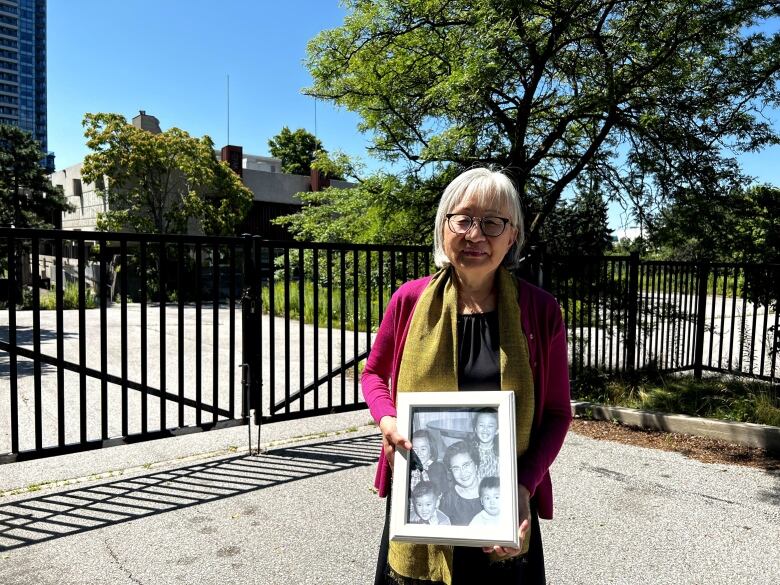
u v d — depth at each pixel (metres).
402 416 1.61
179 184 27.98
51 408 6.06
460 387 1.71
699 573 2.93
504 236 1.72
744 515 3.61
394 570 1.77
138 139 25.78
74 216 34.31
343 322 4.98
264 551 3.10
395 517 1.52
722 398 6.15
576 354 7.03
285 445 4.89
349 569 2.93
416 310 1.78
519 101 8.10
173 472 4.23
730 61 7.46
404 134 9.11
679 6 6.82
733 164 7.50
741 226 7.55
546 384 1.78
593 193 8.74
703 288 7.84
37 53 161.12
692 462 4.59
